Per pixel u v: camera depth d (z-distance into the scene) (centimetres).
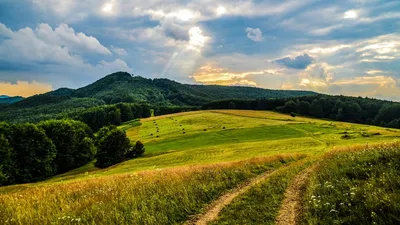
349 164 1445
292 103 13700
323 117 13050
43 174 5756
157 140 8562
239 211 1058
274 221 932
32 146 5619
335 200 993
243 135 8231
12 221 1033
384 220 769
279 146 5778
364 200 915
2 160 5006
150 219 965
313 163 2219
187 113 14212
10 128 5534
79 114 12975
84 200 1296
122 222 949
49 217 1047
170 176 1755
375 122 11719
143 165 5097
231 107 15825
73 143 6981
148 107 16000
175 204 1130
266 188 1402
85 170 6481
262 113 13300
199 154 5575
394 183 978
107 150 6544
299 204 1102
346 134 7144
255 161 2442
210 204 1197
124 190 1407
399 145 1574
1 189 2823
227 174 1805
